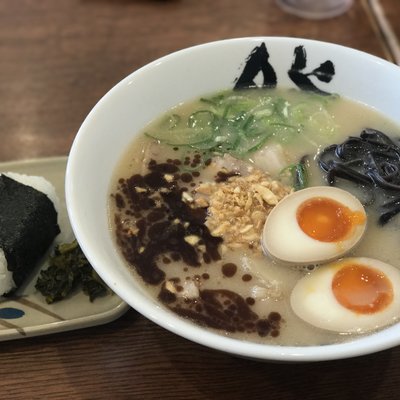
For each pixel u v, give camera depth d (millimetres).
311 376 255
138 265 255
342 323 228
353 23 483
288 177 298
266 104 342
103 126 284
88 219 240
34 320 278
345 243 254
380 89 323
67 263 296
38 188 325
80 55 451
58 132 390
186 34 472
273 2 507
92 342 272
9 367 264
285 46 332
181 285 248
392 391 251
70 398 251
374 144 304
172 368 260
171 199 283
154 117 324
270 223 260
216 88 343
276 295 244
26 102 412
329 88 341
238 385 253
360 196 285
